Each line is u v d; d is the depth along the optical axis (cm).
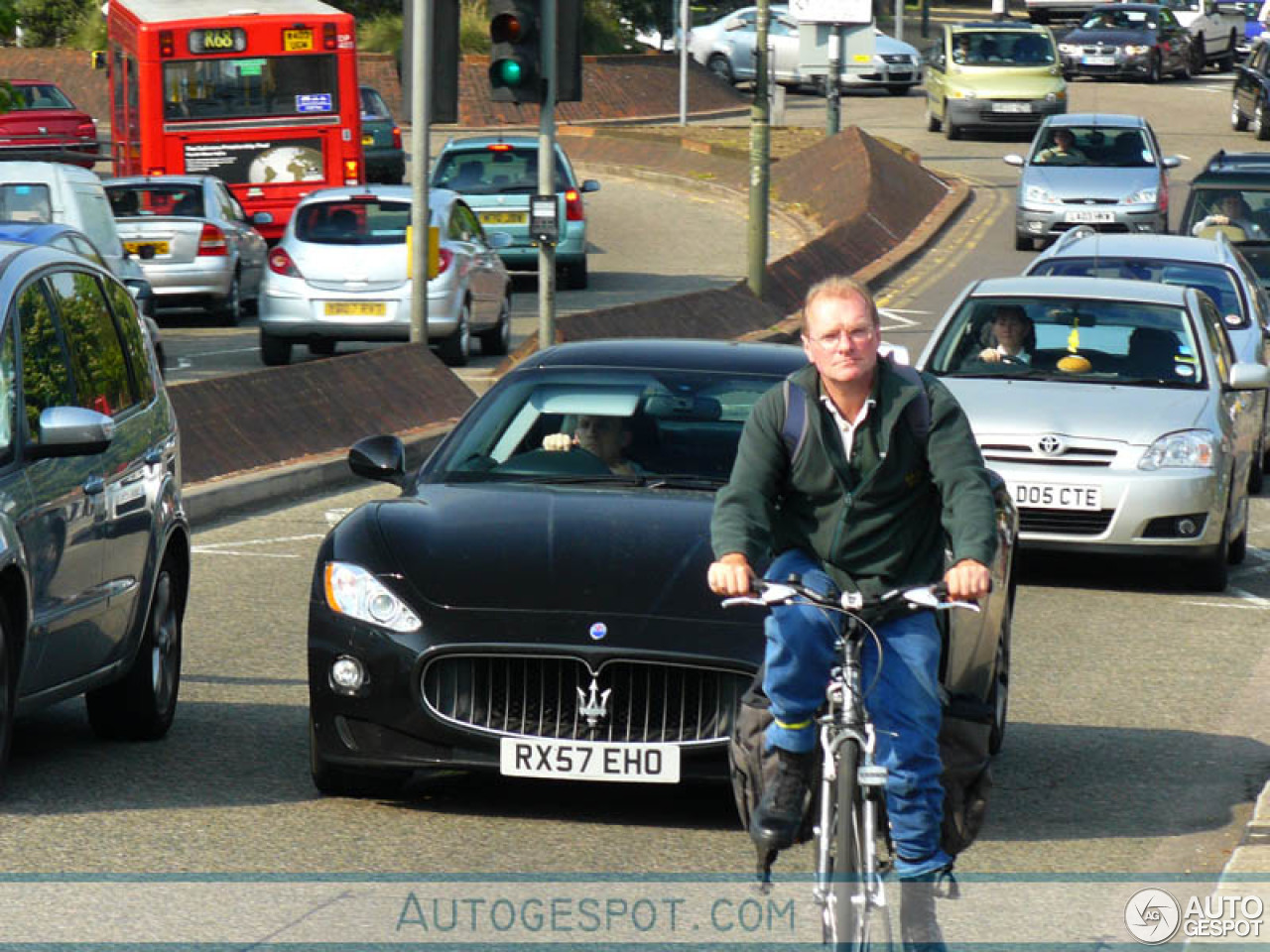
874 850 1060
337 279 4666
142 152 6475
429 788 1638
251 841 1469
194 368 4769
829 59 6794
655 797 1625
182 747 1759
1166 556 2641
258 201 6512
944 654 1509
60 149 9538
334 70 6488
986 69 9569
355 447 1798
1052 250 3734
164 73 6431
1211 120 10200
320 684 1544
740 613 1510
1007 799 1641
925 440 1096
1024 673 2145
